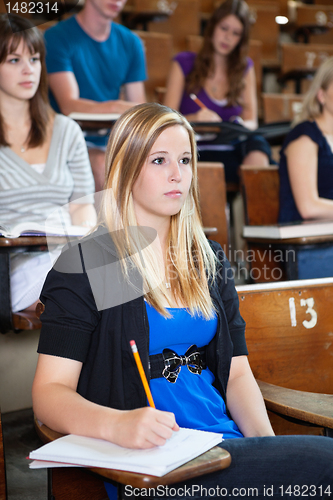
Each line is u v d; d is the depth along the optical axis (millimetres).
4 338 2562
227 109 4047
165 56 5008
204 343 1499
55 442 1099
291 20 6465
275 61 5867
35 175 2527
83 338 1306
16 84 2439
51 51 3533
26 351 2625
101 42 3729
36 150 2584
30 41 2422
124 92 4047
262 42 5852
